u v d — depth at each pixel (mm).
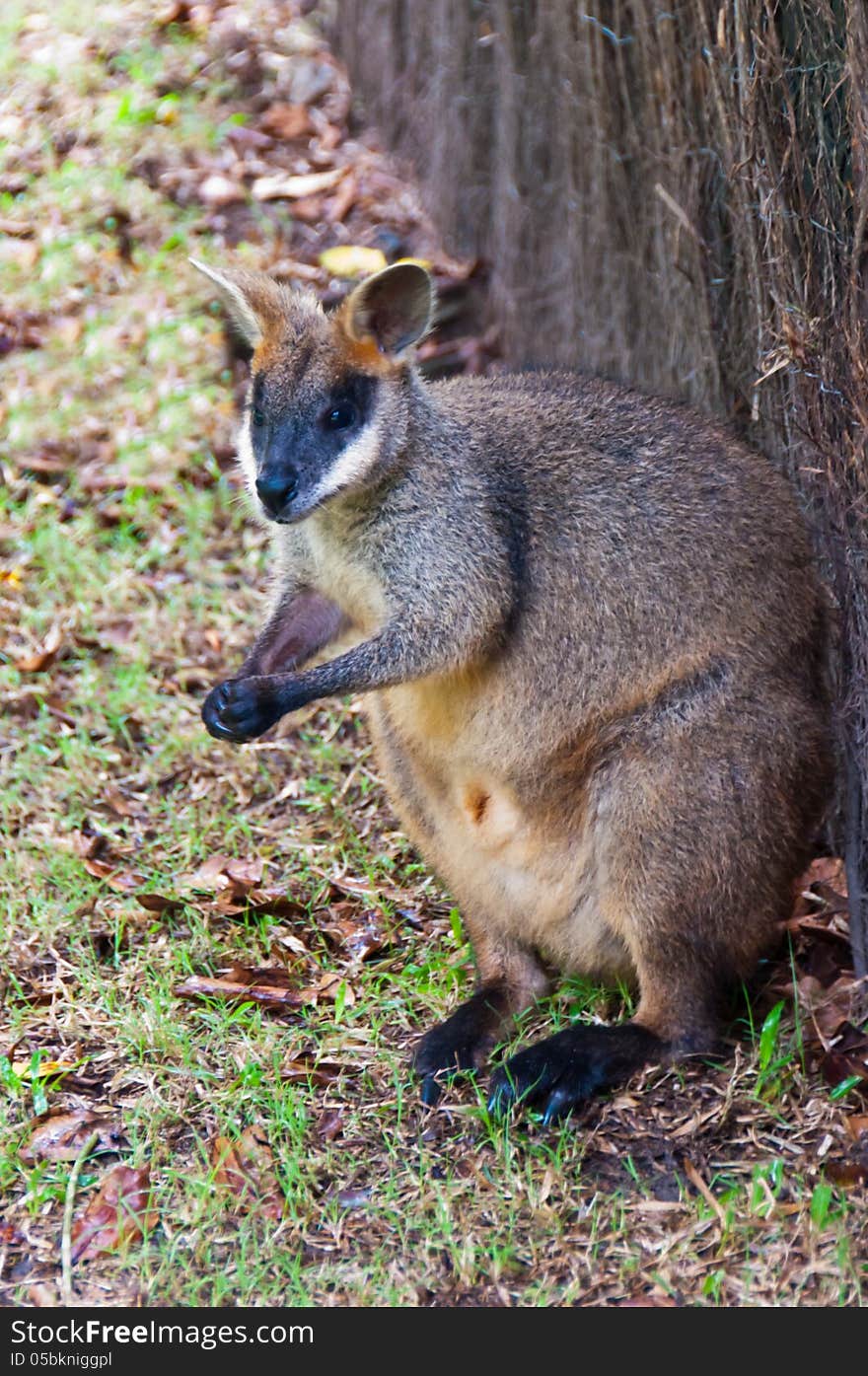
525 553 6805
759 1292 5398
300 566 7156
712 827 6445
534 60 10570
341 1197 5914
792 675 6711
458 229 12375
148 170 13359
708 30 7316
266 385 6695
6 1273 5633
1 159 13445
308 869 8047
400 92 13336
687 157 7867
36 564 10234
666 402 7145
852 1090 6234
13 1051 6711
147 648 9625
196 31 15133
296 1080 6508
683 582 6617
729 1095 6219
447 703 6945
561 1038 6473
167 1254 5660
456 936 7504
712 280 7879
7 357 11703
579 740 6695
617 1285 5469
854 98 6035
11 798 8461
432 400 6910
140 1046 6672
